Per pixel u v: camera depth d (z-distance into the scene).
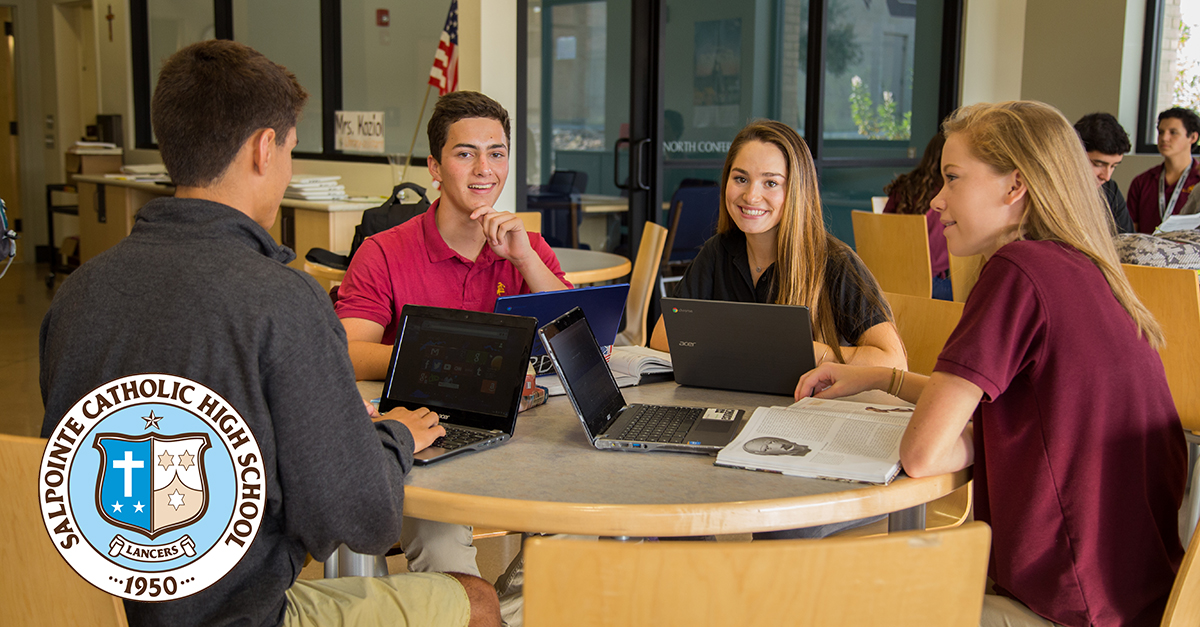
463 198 1.95
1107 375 1.25
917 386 1.56
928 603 0.80
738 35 5.28
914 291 3.76
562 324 1.42
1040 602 1.28
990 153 1.36
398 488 1.11
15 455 0.95
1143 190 4.85
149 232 1.04
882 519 1.78
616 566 0.75
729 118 5.33
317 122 5.86
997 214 1.37
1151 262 2.48
